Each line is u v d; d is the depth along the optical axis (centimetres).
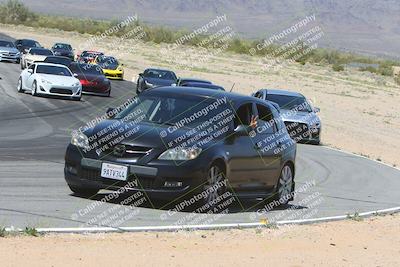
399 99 11481
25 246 1730
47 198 2417
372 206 2989
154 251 1819
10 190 2525
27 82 6862
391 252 2108
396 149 6194
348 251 2066
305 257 1931
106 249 1784
